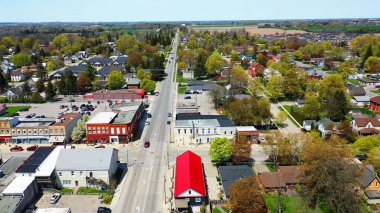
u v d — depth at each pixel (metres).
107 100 174.62
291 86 164.50
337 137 103.56
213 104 161.38
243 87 177.25
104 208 75.00
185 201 75.12
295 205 76.75
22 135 116.50
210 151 95.88
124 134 114.69
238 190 71.50
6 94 185.88
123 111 130.00
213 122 118.56
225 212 74.44
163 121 138.12
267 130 126.06
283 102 164.38
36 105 168.12
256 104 126.69
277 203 77.38
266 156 103.12
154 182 88.50
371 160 86.25
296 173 85.38
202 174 85.25
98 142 115.56
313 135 103.31
